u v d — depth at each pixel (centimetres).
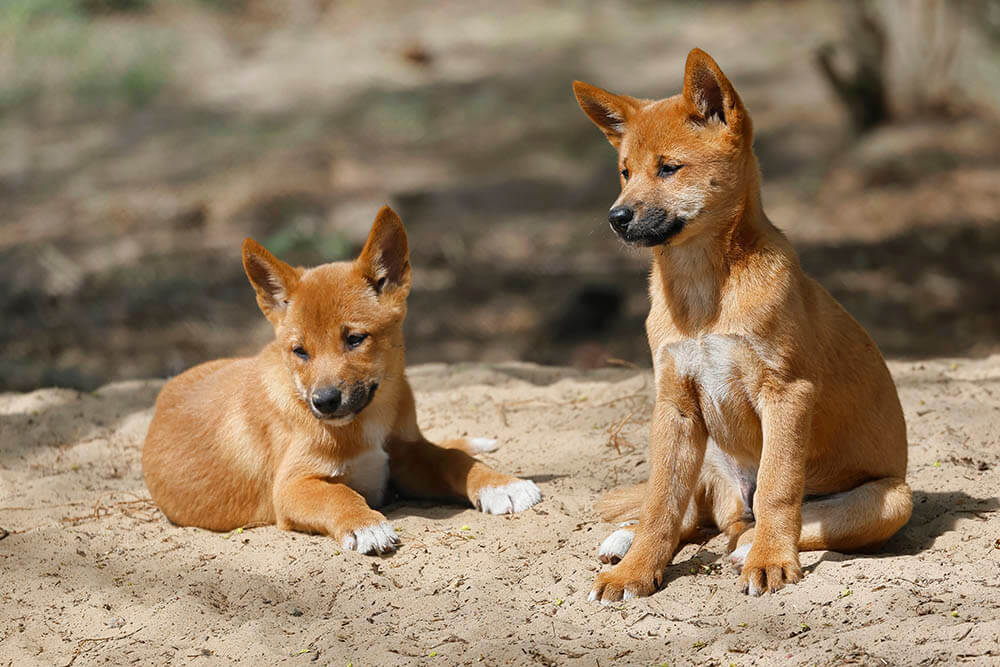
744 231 794
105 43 4334
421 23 5338
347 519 888
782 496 780
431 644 737
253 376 999
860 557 806
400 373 978
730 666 679
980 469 976
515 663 704
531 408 1244
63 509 1037
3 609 837
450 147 3547
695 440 826
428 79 4378
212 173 3206
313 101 4056
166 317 2262
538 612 769
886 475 861
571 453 1103
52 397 1371
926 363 1306
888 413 859
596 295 2159
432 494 1011
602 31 5081
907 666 653
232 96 4131
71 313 2305
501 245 2731
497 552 869
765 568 764
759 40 4634
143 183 3162
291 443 949
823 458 848
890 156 2767
